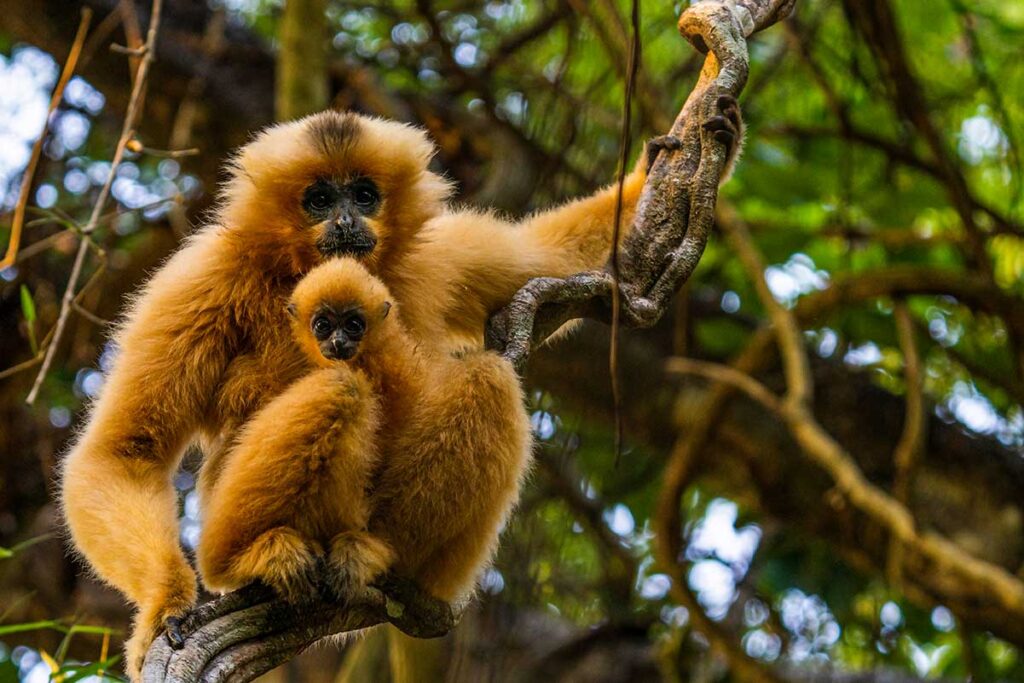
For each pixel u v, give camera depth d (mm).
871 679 13477
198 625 5262
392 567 5969
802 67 14211
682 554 12531
